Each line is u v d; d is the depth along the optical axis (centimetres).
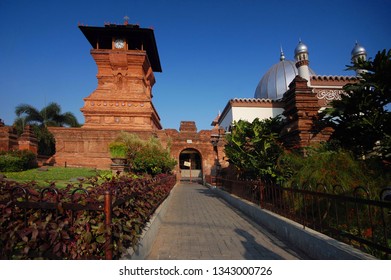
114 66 2298
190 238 538
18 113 3116
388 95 584
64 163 2034
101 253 279
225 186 1269
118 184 375
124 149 1245
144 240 409
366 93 607
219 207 956
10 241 251
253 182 777
